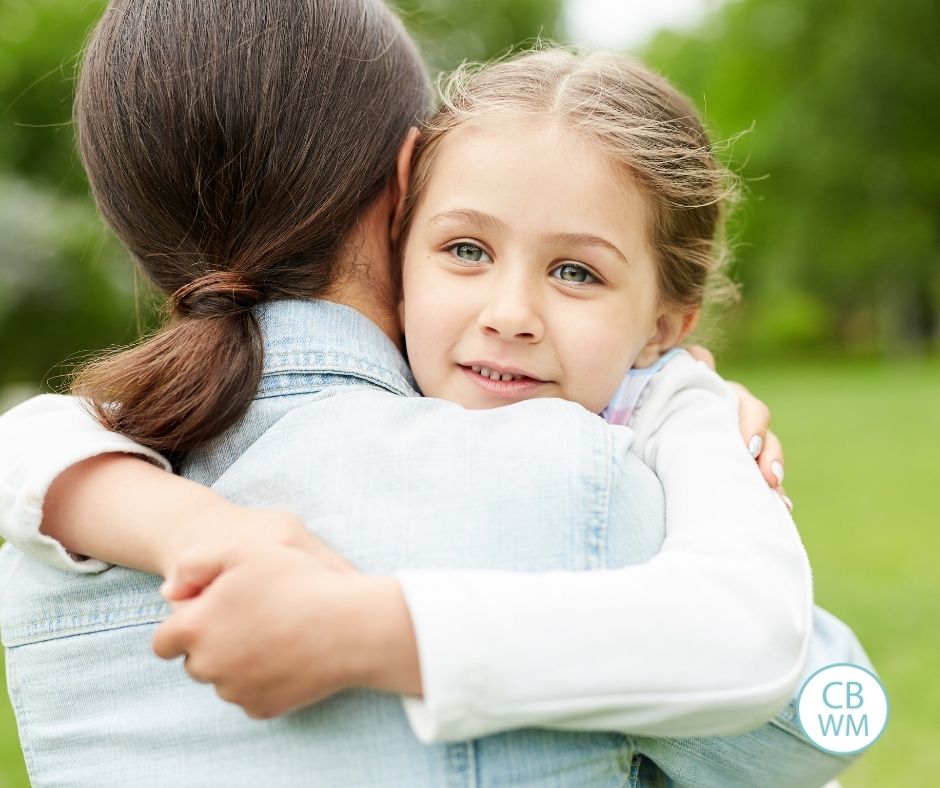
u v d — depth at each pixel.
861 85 20.52
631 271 1.29
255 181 1.12
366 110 1.19
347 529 0.98
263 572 0.87
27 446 1.05
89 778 1.04
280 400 1.09
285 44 1.13
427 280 1.25
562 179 1.22
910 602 4.64
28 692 1.09
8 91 11.77
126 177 1.16
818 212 22.56
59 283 10.52
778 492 1.29
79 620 1.07
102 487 1.03
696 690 0.87
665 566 0.93
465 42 16.89
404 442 1.02
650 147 1.33
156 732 1.01
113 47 1.18
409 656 0.85
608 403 1.32
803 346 32.56
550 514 0.97
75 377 1.17
